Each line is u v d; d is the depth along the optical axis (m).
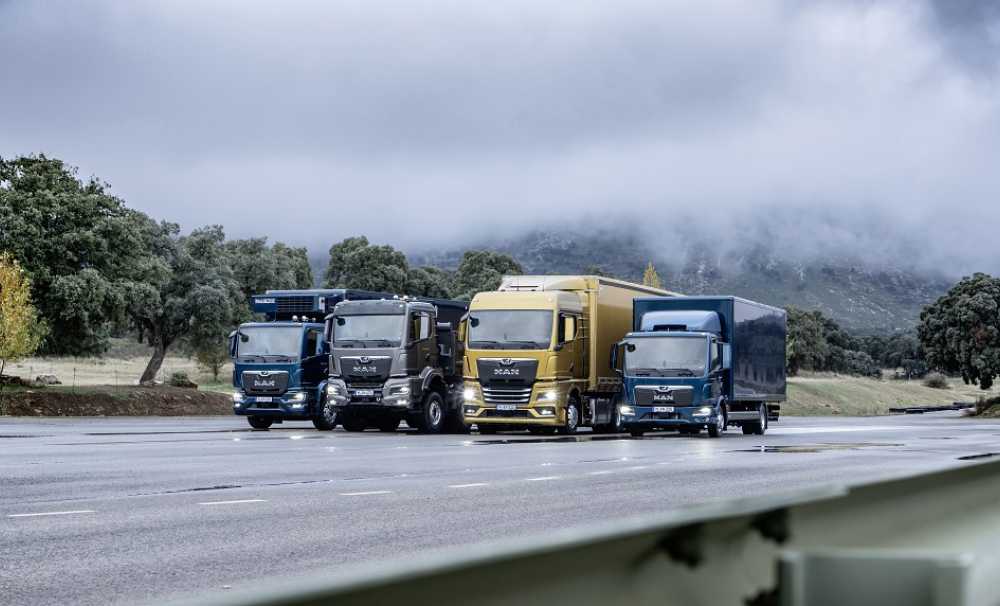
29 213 51.69
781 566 2.61
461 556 1.98
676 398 33.62
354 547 9.59
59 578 8.03
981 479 6.31
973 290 112.75
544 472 18.20
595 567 2.41
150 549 9.42
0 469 17.98
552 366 33.91
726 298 35.59
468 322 34.72
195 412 52.97
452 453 23.66
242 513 12.02
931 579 2.46
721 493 14.59
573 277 36.59
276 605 1.61
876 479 4.27
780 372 41.19
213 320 72.94
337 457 21.91
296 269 140.00
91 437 30.42
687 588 2.75
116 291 53.50
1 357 47.22
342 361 35.22
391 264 135.25
